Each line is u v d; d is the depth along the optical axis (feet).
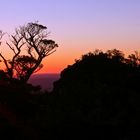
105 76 108.99
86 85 87.20
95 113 69.56
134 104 73.31
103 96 77.30
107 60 117.60
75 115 69.00
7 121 75.61
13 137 66.64
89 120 67.41
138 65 118.32
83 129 66.13
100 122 66.59
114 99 76.18
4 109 86.38
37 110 88.99
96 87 82.94
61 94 81.82
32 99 98.53
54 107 77.00
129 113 70.44
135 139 63.46
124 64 115.85
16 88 105.40
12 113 84.89
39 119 74.64
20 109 89.61
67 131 66.64
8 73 220.43
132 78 105.91
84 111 71.61
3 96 96.63
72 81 112.37
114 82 106.11
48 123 69.56
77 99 77.25
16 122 75.87
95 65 114.73
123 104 74.02
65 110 73.10
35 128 71.46
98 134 65.00
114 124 66.03
